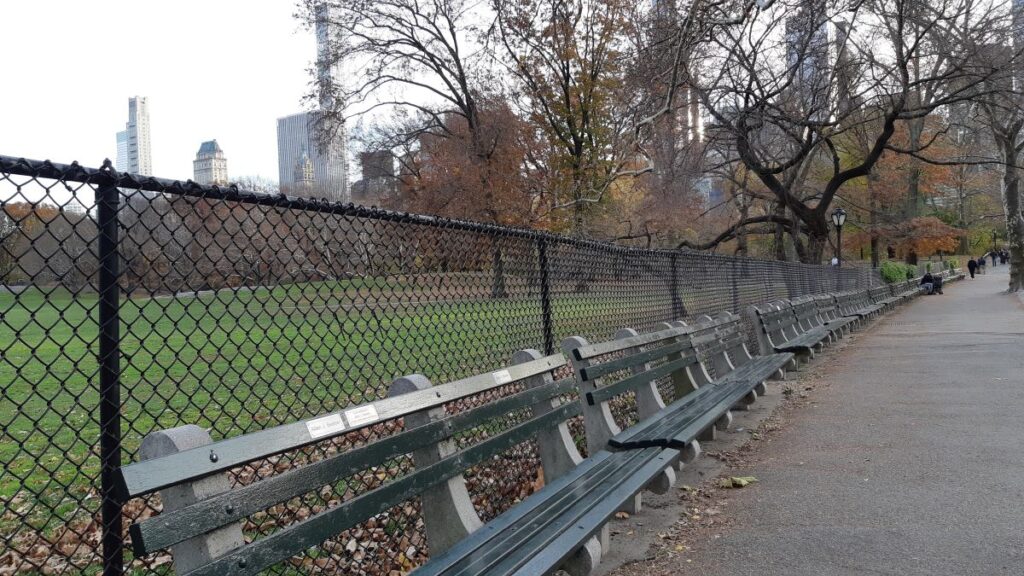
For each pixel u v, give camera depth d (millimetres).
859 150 40906
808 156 32625
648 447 4637
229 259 2754
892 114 25016
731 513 4570
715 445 6422
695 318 9086
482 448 3322
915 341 15125
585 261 6098
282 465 5055
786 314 11969
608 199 30875
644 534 4250
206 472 1937
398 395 2912
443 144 32625
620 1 27000
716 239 34219
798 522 4344
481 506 4504
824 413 7730
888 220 47375
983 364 11055
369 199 36406
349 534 4066
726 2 14961
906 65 23562
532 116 30531
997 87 22828
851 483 5109
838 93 25359
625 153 17016
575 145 29328
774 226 36188
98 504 5090
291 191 40812
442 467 2979
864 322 21656
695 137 29453
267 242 2910
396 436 2734
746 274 12500
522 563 2744
